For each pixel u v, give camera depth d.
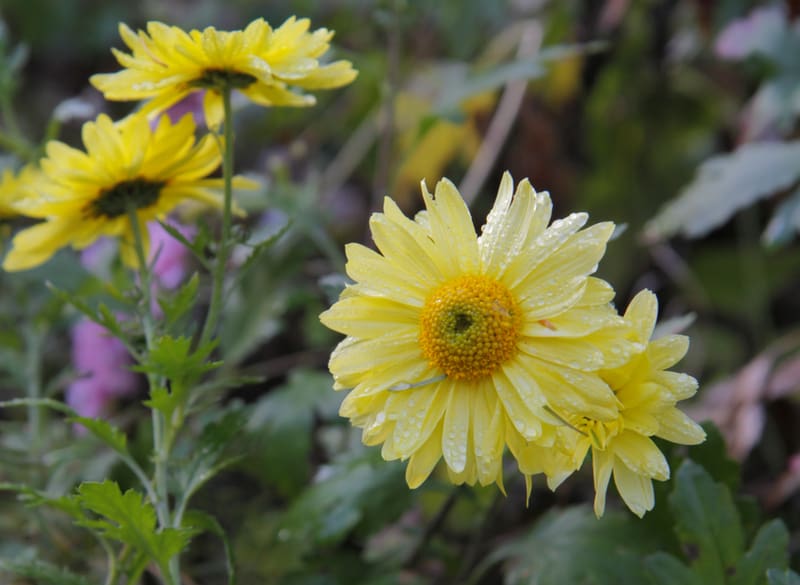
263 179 0.60
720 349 0.72
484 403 0.40
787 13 0.63
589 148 0.78
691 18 0.78
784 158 0.58
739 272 0.74
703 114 0.80
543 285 0.40
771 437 0.59
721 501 0.44
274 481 0.54
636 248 0.77
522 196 0.40
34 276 0.54
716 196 0.59
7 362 0.55
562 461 0.39
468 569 0.50
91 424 0.43
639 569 0.47
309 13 0.89
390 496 0.50
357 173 0.82
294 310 0.71
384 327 0.40
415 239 0.40
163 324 0.45
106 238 0.63
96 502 0.41
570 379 0.39
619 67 0.78
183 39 0.42
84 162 0.44
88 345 0.61
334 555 0.52
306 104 0.44
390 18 0.60
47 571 0.44
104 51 1.02
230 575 0.45
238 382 0.45
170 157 0.44
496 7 0.81
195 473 0.45
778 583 0.41
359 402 0.40
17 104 0.98
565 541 0.48
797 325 0.75
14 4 1.02
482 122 0.75
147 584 0.51
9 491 0.56
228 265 0.59
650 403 0.39
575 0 0.74
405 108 0.76
